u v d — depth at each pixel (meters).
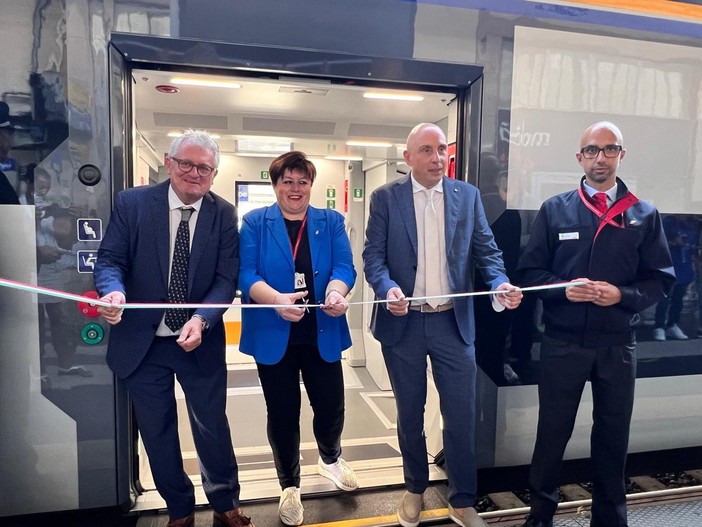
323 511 2.51
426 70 2.52
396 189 2.32
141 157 3.99
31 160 2.20
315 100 3.22
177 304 1.88
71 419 2.32
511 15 2.62
